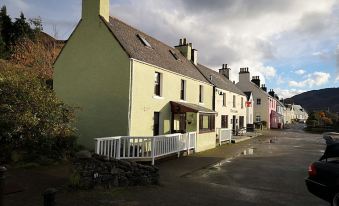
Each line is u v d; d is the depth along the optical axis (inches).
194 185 398.0
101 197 309.9
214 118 914.7
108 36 676.1
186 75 880.9
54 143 482.0
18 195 297.1
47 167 431.2
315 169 280.1
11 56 1152.8
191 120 780.0
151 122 709.9
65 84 727.1
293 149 899.4
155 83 745.6
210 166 566.3
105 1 708.0
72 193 315.9
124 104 641.6
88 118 685.9
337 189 256.1
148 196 326.3
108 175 349.7
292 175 492.4
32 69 975.0
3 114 433.4
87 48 703.7
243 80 2311.8
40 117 459.5
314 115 2300.7
